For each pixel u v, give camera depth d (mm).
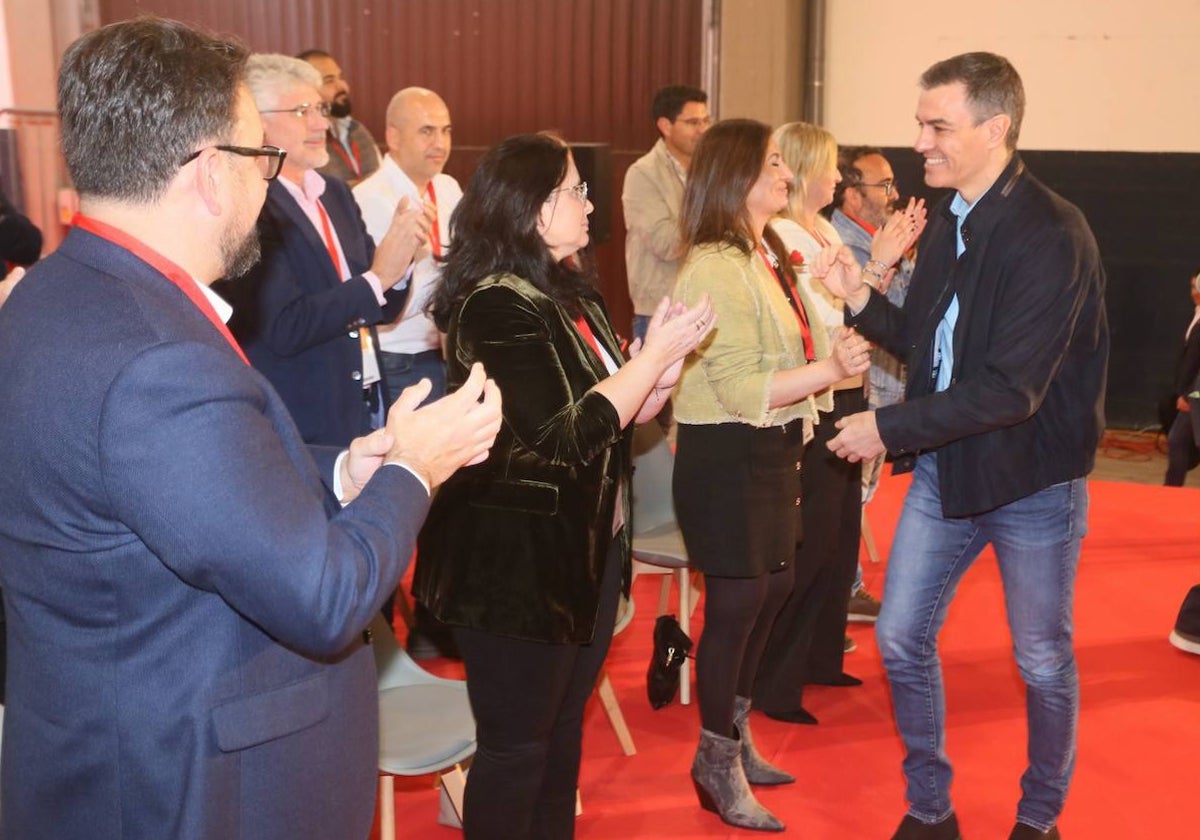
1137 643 4059
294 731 1333
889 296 3877
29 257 3586
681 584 3604
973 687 3697
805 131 3373
